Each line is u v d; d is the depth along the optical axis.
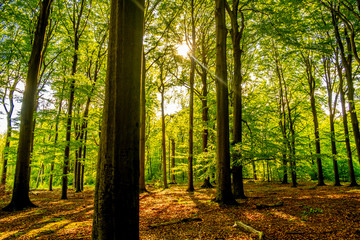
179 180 33.06
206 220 6.60
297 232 5.04
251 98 17.73
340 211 6.70
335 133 18.33
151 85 20.77
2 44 14.16
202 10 17.25
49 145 13.65
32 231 6.18
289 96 21.36
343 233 4.82
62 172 14.27
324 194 10.98
